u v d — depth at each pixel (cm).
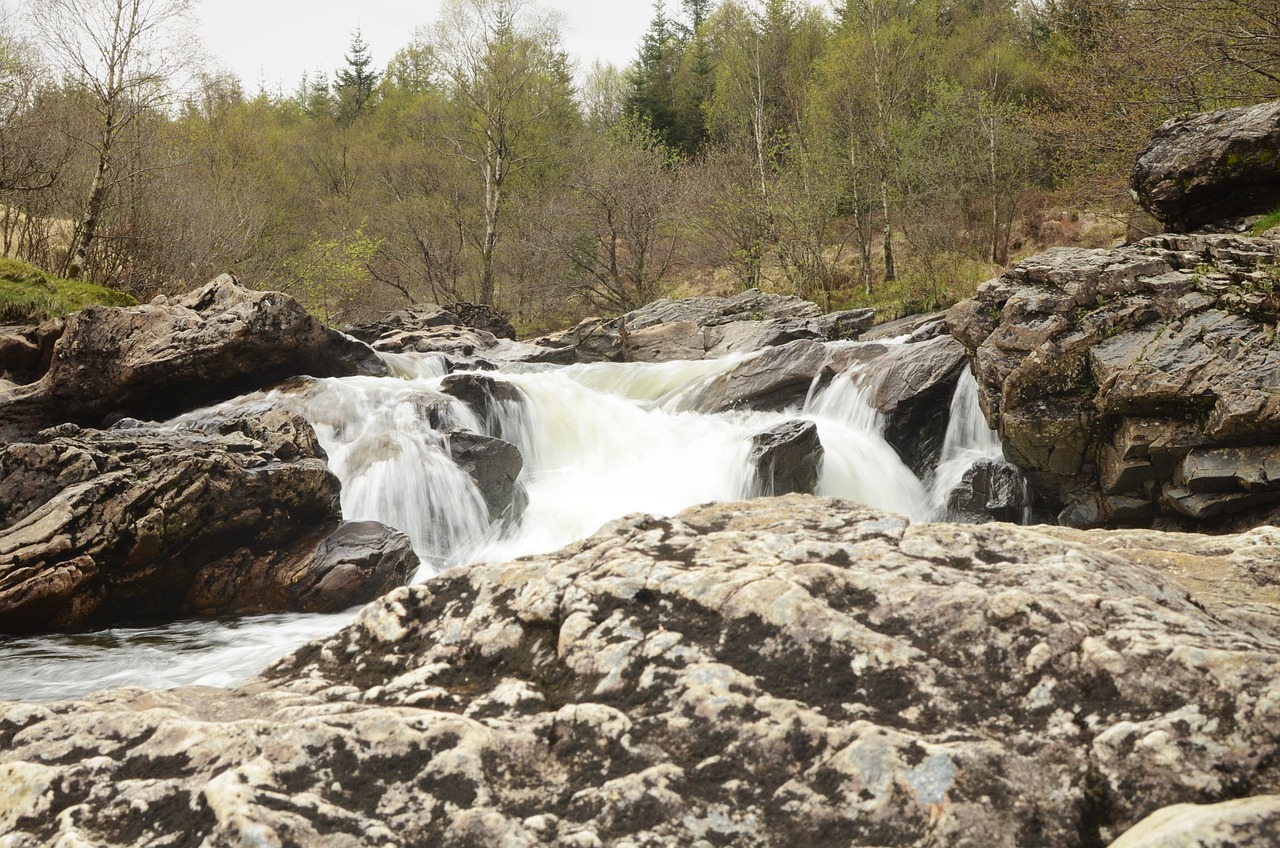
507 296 4247
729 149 3978
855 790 209
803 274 3431
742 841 204
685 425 1639
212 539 973
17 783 228
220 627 896
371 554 999
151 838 209
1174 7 1930
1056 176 3422
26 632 866
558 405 1606
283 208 4112
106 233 2461
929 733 222
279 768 225
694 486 1370
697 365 1950
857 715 229
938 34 4194
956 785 206
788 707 232
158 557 934
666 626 268
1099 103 2309
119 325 1444
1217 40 1830
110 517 910
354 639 302
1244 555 341
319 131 5128
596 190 3606
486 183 4188
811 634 253
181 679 727
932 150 3541
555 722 240
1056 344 1124
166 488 940
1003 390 1144
